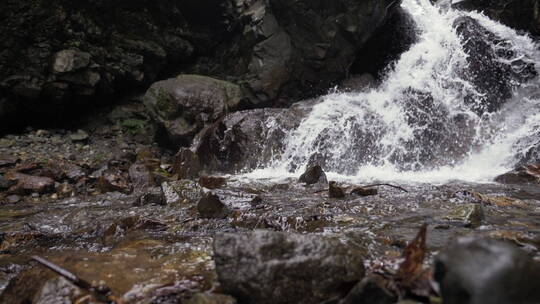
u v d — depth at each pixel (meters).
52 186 8.09
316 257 2.73
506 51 11.12
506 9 12.04
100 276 3.19
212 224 4.87
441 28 11.69
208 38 13.76
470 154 9.23
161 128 11.11
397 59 12.29
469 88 10.57
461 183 7.13
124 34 12.23
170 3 12.74
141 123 12.25
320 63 11.25
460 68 10.83
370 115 9.92
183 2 12.92
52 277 3.05
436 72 10.88
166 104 10.84
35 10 10.47
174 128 10.71
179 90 10.86
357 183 7.34
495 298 1.88
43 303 2.75
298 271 2.66
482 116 10.31
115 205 6.63
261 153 9.36
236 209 5.32
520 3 11.78
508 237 3.65
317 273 2.69
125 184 8.14
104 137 11.65
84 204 6.96
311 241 2.81
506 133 9.50
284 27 11.50
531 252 3.34
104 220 5.52
